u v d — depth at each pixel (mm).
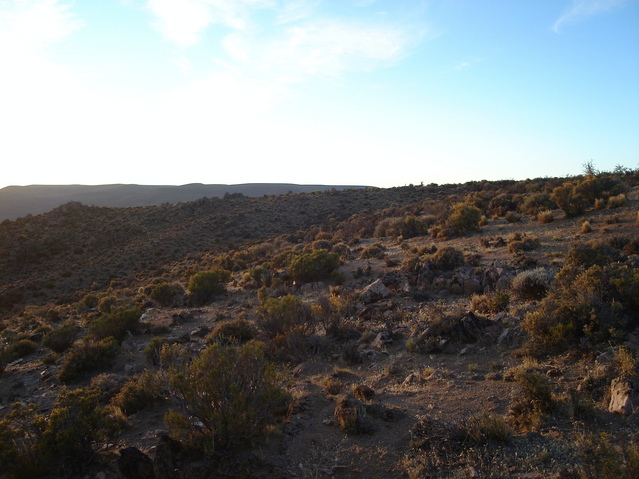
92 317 24516
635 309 9453
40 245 58281
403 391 8688
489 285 16156
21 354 17469
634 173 47375
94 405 7738
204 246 56344
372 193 77750
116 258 53375
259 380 6969
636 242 17188
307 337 12812
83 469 6836
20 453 6895
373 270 23297
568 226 25672
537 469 5258
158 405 9438
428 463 5742
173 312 22453
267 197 83938
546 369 8406
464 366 9711
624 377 6816
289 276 25188
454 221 30109
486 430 6172
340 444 6609
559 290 11078
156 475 6020
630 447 5062
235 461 6062
